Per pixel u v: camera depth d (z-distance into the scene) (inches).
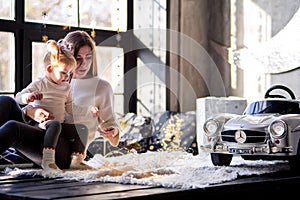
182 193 89.9
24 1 170.1
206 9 207.6
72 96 125.7
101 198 82.0
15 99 119.8
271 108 128.2
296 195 108.3
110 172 109.3
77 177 106.2
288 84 180.1
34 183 101.3
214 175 106.7
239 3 196.9
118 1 191.6
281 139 113.8
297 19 178.1
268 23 187.2
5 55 167.0
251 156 120.1
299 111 128.9
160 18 197.6
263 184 102.1
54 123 116.3
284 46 181.6
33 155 119.1
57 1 177.6
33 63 171.0
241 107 184.4
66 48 126.3
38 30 171.9
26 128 115.2
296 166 116.5
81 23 183.2
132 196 83.7
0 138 110.9
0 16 166.6
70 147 122.8
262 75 188.1
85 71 127.3
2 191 91.0
